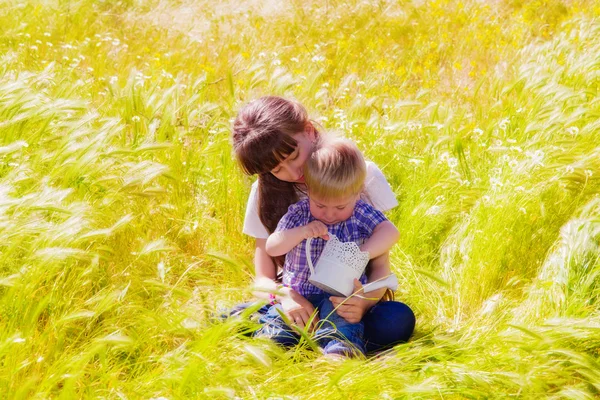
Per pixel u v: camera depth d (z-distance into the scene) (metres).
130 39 8.08
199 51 7.54
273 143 2.81
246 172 2.98
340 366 2.62
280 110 2.88
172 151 4.43
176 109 4.88
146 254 3.20
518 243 3.76
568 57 6.18
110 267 3.44
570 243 3.41
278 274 3.33
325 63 7.01
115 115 5.14
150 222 3.96
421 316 3.52
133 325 2.88
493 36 7.62
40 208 3.06
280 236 2.91
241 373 2.48
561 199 4.07
